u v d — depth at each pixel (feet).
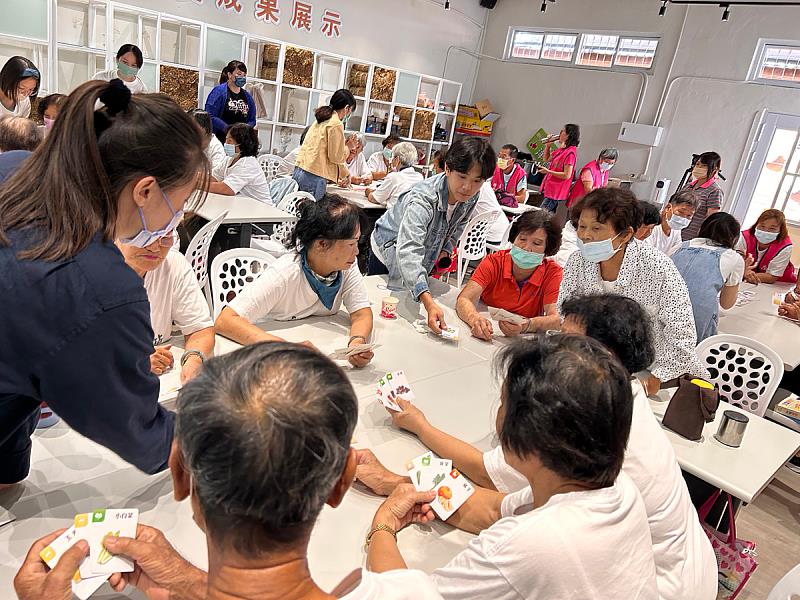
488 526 4.06
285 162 19.52
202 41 19.15
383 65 25.75
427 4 26.76
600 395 2.89
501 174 21.58
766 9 21.08
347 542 3.89
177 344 6.01
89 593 2.86
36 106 14.61
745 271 14.14
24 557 3.34
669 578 4.21
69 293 2.81
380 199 17.19
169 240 4.29
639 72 24.57
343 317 7.66
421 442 5.15
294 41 22.98
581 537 2.91
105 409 3.07
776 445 6.03
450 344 7.48
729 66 22.18
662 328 6.90
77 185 2.85
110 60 17.26
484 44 29.71
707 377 6.77
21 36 15.55
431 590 2.59
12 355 2.84
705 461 5.58
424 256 9.10
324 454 1.95
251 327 6.32
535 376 2.98
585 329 4.44
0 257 2.78
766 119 21.54
